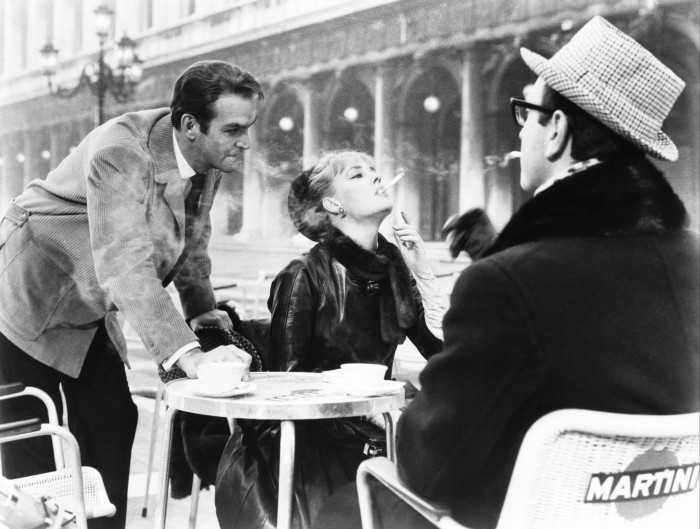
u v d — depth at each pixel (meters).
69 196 2.30
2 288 2.36
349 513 1.47
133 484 3.25
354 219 2.31
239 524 2.06
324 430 2.15
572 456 1.04
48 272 2.32
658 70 1.19
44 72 5.29
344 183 2.30
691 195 4.45
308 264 2.29
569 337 1.06
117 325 2.45
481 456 1.10
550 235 1.13
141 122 2.24
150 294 2.01
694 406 1.12
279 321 2.26
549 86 1.24
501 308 1.08
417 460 1.14
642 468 1.08
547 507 1.05
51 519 1.41
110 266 2.04
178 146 2.27
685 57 4.29
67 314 2.32
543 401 1.08
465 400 1.09
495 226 2.96
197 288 2.50
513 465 1.10
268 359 2.29
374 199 2.30
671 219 1.17
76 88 5.08
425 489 1.14
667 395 1.09
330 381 1.84
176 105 2.21
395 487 1.20
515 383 1.07
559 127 1.23
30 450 2.32
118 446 2.43
